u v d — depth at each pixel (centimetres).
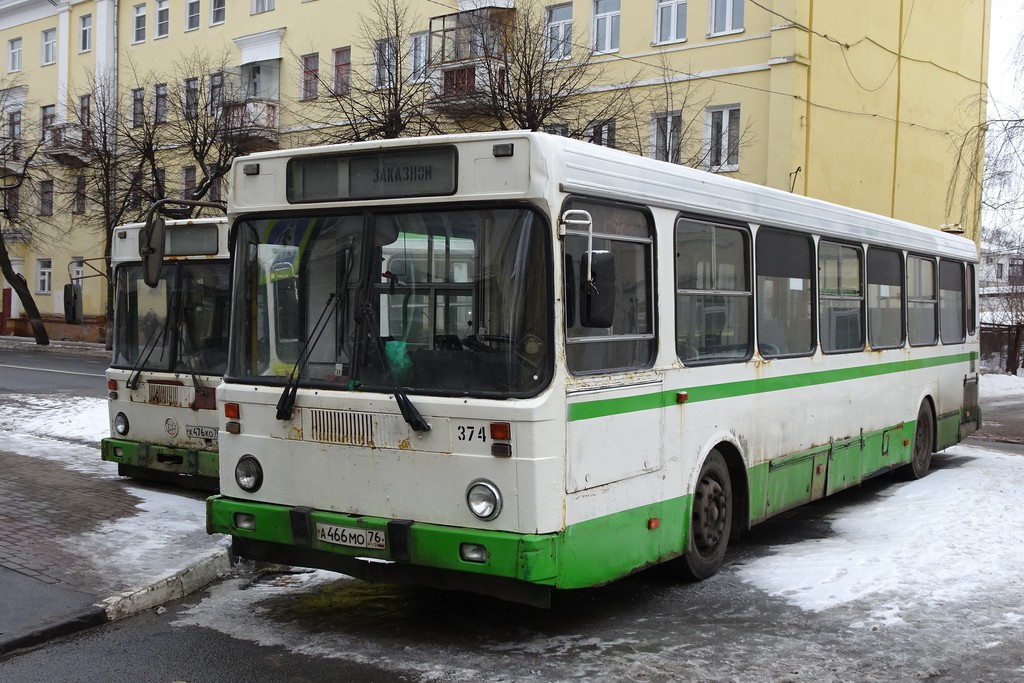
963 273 1363
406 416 566
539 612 667
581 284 568
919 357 1180
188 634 618
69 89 4531
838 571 761
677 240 694
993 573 751
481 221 569
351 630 627
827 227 934
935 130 3055
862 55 2728
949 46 3108
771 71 2527
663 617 656
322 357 608
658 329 666
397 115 2527
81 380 2377
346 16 3416
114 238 1042
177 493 1002
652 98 2700
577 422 575
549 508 552
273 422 623
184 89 3509
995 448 1658
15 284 4072
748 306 794
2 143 4397
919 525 907
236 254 650
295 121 3522
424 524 570
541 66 2447
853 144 2712
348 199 606
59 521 856
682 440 692
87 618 625
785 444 848
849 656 580
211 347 968
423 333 580
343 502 598
